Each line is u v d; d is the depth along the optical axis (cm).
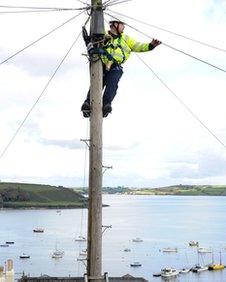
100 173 1000
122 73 1062
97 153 1000
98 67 1018
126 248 18512
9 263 2892
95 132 1002
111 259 16112
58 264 14950
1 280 2809
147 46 1064
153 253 17525
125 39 1057
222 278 13650
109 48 1027
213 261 15912
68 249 18112
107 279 986
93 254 984
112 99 1050
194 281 13225
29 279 1731
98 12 1031
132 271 14138
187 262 15862
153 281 13100
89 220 992
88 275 985
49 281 1694
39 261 15538
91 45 1018
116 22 1045
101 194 995
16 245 19375
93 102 1009
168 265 15225
